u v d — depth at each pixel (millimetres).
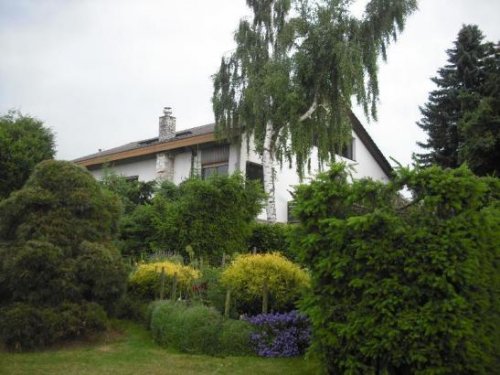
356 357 5367
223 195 13695
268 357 7234
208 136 19344
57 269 7875
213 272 9938
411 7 17156
